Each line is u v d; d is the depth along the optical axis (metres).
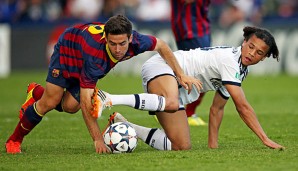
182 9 40.41
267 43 26.36
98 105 25.38
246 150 26.75
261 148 27.44
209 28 41.00
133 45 26.23
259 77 78.38
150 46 26.86
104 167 23.12
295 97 56.53
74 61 26.20
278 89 64.06
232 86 26.77
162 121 27.81
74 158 25.41
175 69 27.72
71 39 26.30
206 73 27.97
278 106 49.59
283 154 25.34
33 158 25.69
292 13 84.19
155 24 77.81
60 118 42.78
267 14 83.88
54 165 23.86
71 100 27.19
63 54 26.39
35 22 81.62
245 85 68.75
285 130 35.47
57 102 27.14
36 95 28.92
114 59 25.47
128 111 47.56
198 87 27.28
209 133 28.73
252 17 78.06
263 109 47.47
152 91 27.80
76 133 35.06
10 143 27.73
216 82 28.16
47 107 27.08
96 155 25.89
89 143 30.92
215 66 27.45
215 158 24.62
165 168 22.66
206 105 52.28
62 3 84.06
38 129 36.78
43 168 23.27
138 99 26.56
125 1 81.56
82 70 25.62
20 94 60.88
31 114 27.14
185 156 25.20
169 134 27.75
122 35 24.56
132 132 26.62
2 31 81.50
